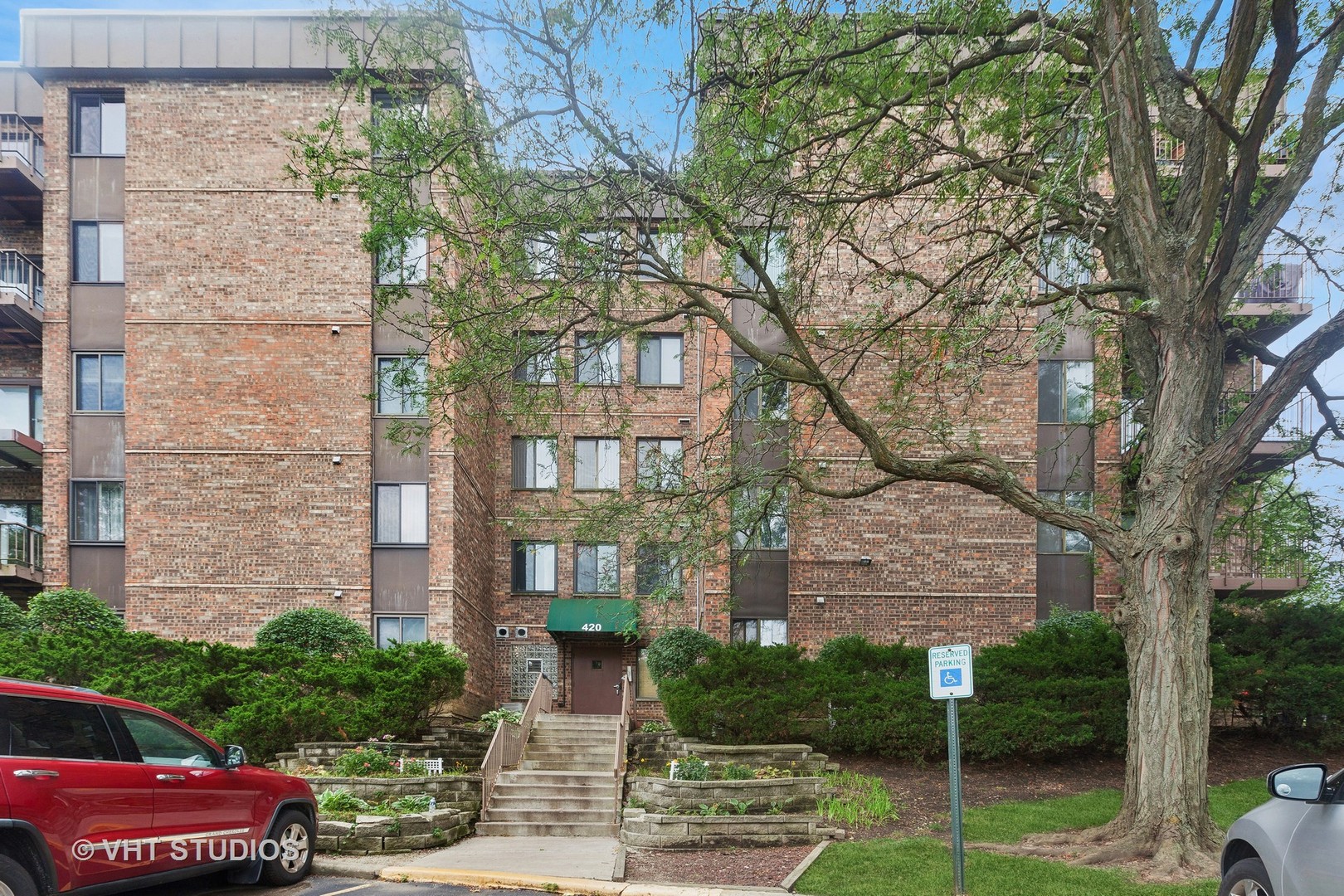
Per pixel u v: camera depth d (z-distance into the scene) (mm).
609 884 9242
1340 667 16047
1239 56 9734
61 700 7590
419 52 11375
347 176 20250
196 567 20500
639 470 24891
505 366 12195
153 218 21156
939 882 8867
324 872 10328
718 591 21703
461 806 14297
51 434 21453
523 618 25031
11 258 23656
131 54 21344
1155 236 10617
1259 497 17500
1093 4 11055
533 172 11516
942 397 20844
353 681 16422
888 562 21297
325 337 21062
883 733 15461
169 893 9008
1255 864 5816
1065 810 12391
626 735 17562
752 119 11516
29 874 6797
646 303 13633
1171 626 10273
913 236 19984
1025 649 16750
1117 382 16484
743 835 11727
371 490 20828
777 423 13852
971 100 12133
